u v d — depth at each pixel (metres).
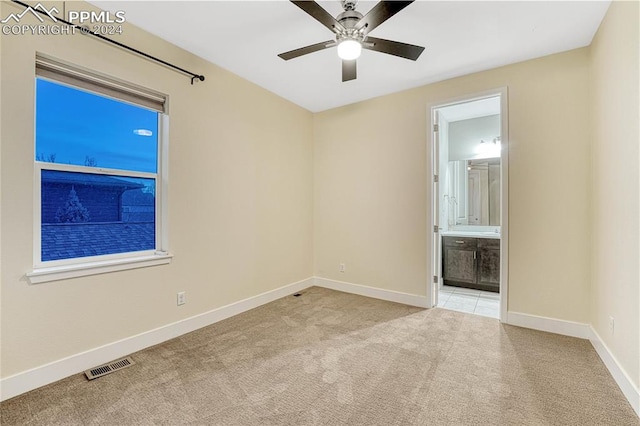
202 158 2.79
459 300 3.72
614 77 1.97
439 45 2.53
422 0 1.97
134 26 2.27
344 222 4.03
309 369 2.09
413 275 3.46
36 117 1.94
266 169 3.52
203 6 2.05
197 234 2.76
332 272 4.15
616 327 1.94
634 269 1.69
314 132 4.32
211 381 1.94
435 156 3.43
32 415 1.61
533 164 2.77
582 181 2.56
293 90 3.53
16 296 1.77
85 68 2.03
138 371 2.05
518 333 2.68
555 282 2.69
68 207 2.08
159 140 2.56
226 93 3.01
